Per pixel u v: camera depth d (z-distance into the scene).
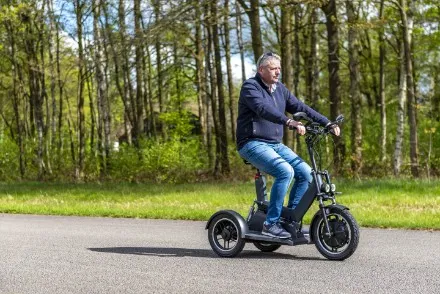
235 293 5.06
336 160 21.59
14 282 5.70
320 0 19.75
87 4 25.48
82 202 15.76
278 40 30.36
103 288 5.36
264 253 7.14
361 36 35.44
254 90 6.60
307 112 6.75
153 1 19.64
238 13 19.88
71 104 47.91
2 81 37.78
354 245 6.28
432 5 24.59
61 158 30.59
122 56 20.81
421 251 7.08
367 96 37.62
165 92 33.22
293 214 6.66
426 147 25.64
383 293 4.95
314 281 5.43
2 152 30.83
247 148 6.73
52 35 29.53
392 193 14.96
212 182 23.20
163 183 24.48
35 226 10.54
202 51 27.47
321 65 33.72
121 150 26.77
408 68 21.66
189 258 6.84
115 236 8.97
